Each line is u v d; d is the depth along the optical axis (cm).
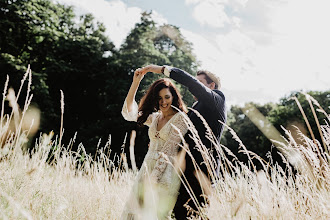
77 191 251
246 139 2747
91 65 2392
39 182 225
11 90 203
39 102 1903
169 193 207
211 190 199
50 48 2323
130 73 2283
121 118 2130
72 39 2422
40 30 2134
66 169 269
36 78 1875
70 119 2417
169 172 209
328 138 178
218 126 215
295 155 171
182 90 1986
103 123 2184
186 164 208
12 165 240
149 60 2295
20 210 119
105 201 239
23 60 2025
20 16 2038
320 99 2466
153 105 241
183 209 208
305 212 149
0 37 1942
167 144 213
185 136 215
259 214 150
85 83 2447
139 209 210
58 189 229
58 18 2428
